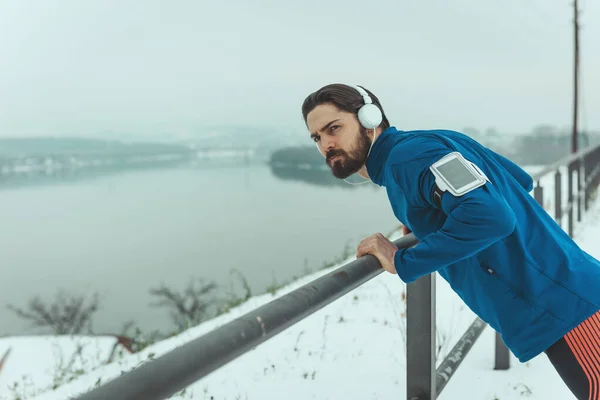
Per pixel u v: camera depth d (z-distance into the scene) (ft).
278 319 3.73
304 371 12.00
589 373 5.24
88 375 14.44
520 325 5.39
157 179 504.84
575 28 77.51
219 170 573.74
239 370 12.37
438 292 16.79
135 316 47.29
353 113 5.60
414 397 7.13
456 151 5.11
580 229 24.56
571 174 22.12
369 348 13.12
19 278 114.21
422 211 5.39
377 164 5.59
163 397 2.80
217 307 23.04
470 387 10.13
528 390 9.73
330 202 179.22
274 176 410.93
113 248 159.63
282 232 125.59
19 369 17.28
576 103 76.89
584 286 5.30
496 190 5.18
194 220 199.21
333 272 4.71
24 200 372.99
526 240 5.35
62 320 36.78
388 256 5.28
